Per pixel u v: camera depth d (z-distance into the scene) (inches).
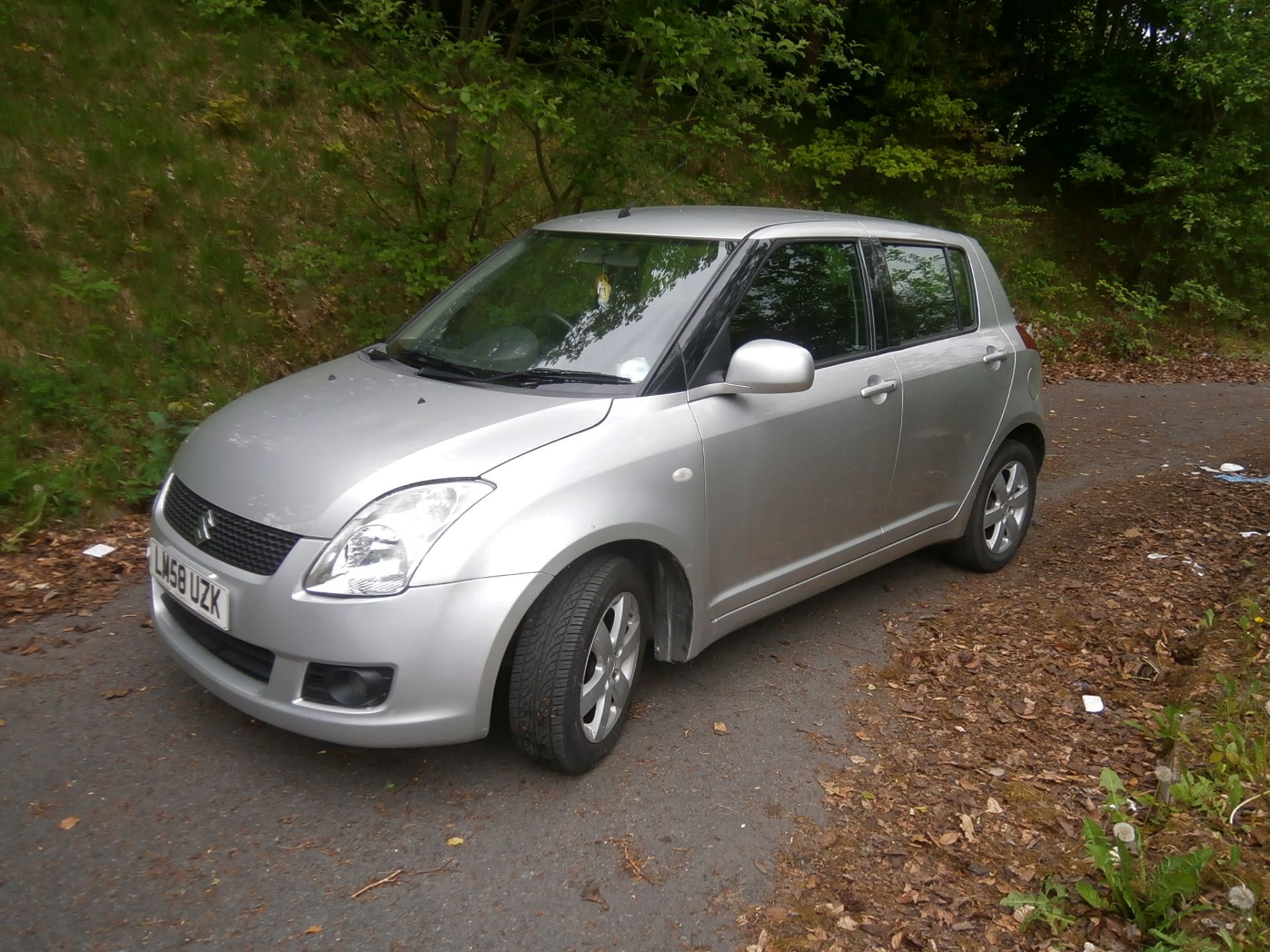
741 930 108.2
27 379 233.9
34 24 343.6
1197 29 594.2
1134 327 579.8
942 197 591.2
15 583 181.6
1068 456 327.0
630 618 136.6
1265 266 644.7
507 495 120.5
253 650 122.7
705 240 158.9
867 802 132.0
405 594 115.0
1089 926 108.3
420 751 136.9
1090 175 631.2
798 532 161.3
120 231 296.0
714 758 140.3
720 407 145.1
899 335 181.6
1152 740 147.9
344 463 123.1
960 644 180.4
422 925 106.2
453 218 278.5
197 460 136.1
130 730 138.6
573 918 108.5
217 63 371.9
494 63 240.2
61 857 112.7
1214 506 271.1
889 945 106.3
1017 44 722.2
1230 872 112.2
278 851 116.2
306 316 309.1
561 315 154.4
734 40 251.0
